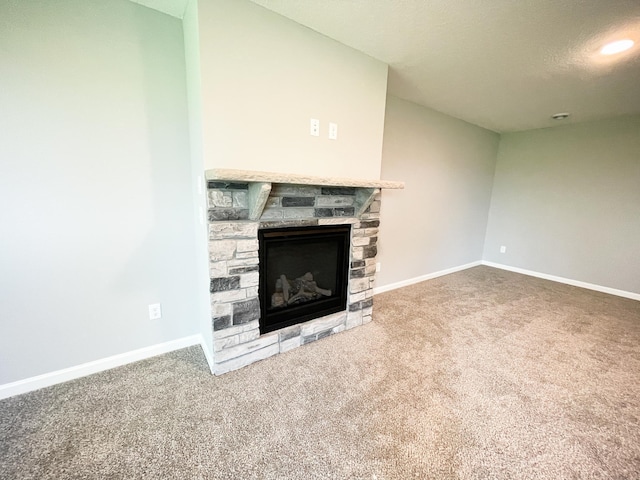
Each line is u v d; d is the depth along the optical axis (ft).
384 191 10.53
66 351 5.60
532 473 3.99
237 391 5.43
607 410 5.25
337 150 6.84
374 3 5.08
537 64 7.18
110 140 5.51
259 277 6.21
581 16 5.22
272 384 5.65
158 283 6.43
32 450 4.13
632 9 4.98
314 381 5.77
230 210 5.54
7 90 4.58
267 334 6.55
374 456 4.15
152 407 4.99
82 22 4.99
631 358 6.97
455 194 13.33
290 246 6.80
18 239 4.95
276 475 3.84
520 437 4.59
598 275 12.20
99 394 5.28
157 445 4.25
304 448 4.25
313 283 7.45
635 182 11.13
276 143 5.86
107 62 5.29
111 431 4.48
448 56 6.96
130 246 6.00
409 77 8.20
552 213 13.41
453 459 4.16
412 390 5.60
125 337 6.20
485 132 14.01
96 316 5.82
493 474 3.95
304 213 6.66
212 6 4.79
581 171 12.42
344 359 6.57
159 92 5.88
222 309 5.71
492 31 5.84
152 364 6.25
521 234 14.52
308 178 5.49
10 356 5.12
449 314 9.25
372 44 6.51
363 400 5.28
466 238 14.73
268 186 5.10
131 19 5.41
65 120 5.07
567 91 8.83
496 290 11.80
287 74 5.80
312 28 5.94
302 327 7.04
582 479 3.94
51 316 5.38
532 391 5.71
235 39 5.09
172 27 5.83
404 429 4.66
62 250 5.33
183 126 6.24
